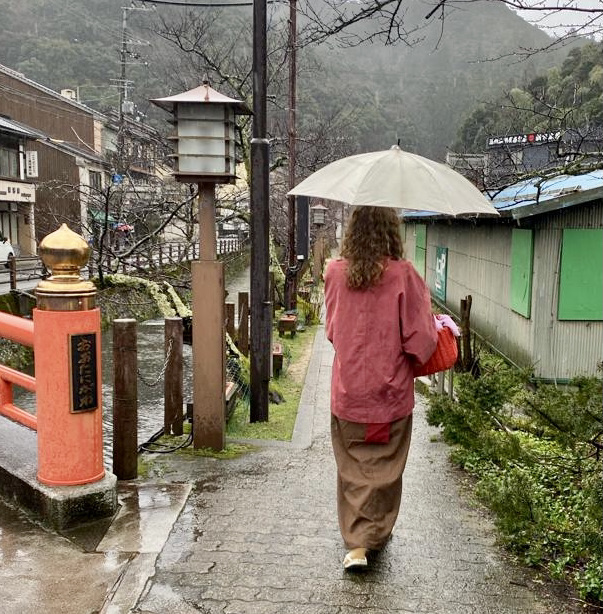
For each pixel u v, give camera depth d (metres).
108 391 9.95
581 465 4.11
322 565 3.12
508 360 9.97
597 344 8.66
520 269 9.25
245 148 14.06
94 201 16.88
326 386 8.12
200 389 4.87
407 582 2.98
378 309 2.92
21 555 3.08
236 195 17.12
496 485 3.43
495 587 2.96
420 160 3.08
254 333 6.03
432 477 4.53
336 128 26.28
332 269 3.07
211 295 4.76
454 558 3.24
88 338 3.36
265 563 3.12
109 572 2.95
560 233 8.54
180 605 2.72
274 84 19.39
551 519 3.56
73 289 3.30
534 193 9.19
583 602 2.85
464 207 2.94
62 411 3.36
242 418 6.24
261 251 5.97
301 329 13.45
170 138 4.62
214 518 3.64
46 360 3.31
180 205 11.01
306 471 4.54
